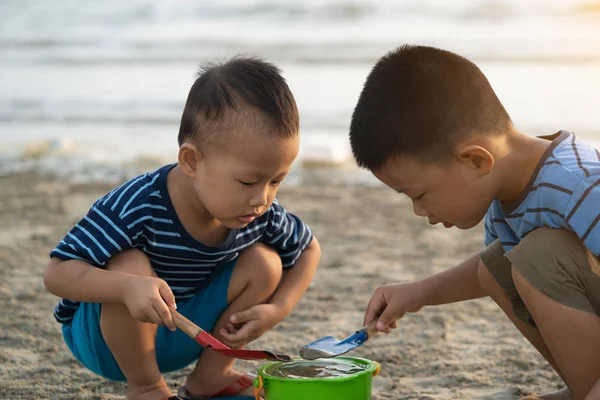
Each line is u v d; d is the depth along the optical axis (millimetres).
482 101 2150
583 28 16250
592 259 2117
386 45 15508
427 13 18438
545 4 18516
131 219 2365
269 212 2596
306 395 2137
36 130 9688
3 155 8164
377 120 2166
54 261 2377
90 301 2336
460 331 3473
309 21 18828
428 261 4625
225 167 2268
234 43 16828
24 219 5625
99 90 12680
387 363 3115
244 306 2596
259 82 2299
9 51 17500
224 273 2578
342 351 2332
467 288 2557
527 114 9344
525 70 12547
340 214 5855
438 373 2992
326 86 11875
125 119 10320
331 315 3703
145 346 2445
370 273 4387
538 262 2111
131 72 14492
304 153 7730
